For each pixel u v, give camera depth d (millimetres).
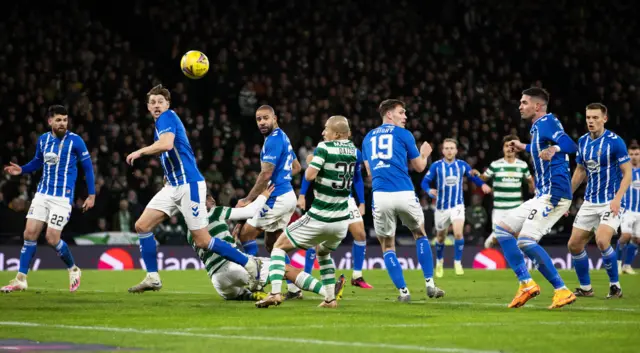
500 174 29109
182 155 16125
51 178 19047
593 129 17703
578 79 47219
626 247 29312
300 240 14281
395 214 16438
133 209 33688
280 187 17234
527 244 14867
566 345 9703
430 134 40469
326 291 14742
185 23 42406
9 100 36781
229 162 37094
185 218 16109
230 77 41156
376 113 41406
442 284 22781
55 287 21016
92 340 10219
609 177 17828
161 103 16172
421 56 46125
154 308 14516
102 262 32281
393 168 16312
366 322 12227
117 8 43531
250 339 10242
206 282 23359
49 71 38344
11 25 39719
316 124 39656
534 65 47781
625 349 9391
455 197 27875
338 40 44281
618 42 50000
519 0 49719
